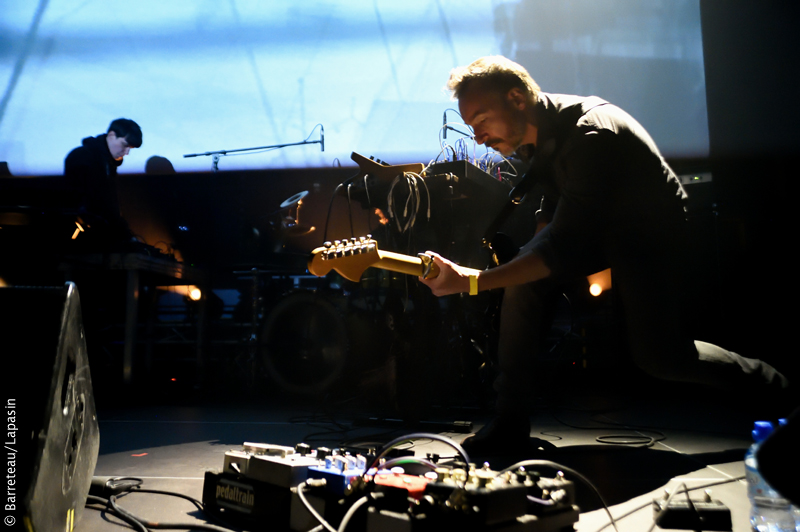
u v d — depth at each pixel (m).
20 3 5.50
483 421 2.56
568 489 0.96
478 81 1.51
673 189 1.66
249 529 1.03
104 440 2.03
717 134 4.75
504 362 1.82
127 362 3.65
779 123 4.49
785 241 3.95
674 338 1.68
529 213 3.19
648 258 1.65
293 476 1.02
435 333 2.55
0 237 3.27
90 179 4.30
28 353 0.75
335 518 0.93
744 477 1.39
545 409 3.05
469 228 2.88
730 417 2.65
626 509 1.14
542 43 5.32
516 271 1.46
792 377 3.77
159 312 4.93
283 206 4.15
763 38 4.56
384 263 1.41
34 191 3.38
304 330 3.78
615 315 4.12
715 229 4.03
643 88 5.12
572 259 1.49
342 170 5.45
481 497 0.77
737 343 3.94
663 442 1.95
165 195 5.46
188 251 5.19
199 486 1.34
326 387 3.54
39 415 0.73
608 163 1.47
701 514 1.01
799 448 0.47
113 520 1.08
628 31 5.11
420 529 0.77
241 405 3.30
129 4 5.48
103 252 3.67
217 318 4.57
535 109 1.54
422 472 1.13
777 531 1.00
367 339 3.63
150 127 5.57
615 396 3.69
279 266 4.16
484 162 3.24
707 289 4.02
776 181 4.39
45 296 0.79
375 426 2.37
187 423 2.49
